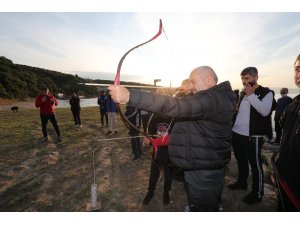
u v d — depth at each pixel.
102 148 5.64
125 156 4.96
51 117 6.18
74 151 5.36
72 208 2.86
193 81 1.67
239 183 3.16
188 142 1.57
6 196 3.19
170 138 1.69
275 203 2.82
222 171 1.66
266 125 2.64
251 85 2.58
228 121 1.54
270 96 2.54
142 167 4.27
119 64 1.35
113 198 3.11
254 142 2.66
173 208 2.83
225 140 1.59
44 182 3.65
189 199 1.73
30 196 3.18
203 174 1.60
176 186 3.42
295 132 1.43
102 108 8.72
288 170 1.45
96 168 4.24
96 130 8.09
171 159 1.68
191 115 1.36
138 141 4.69
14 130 8.16
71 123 9.84
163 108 1.26
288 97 5.47
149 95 1.22
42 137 6.90
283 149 1.53
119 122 9.90
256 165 2.71
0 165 4.43
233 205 2.79
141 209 2.81
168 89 2.25
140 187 3.44
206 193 1.62
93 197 2.82
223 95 1.50
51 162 4.59
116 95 1.18
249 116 2.70
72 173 4.02
